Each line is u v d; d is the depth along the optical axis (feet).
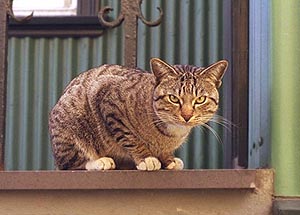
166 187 4.41
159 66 4.67
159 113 4.66
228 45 6.44
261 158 4.70
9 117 7.14
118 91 4.88
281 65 4.50
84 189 4.47
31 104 7.16
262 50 4.79
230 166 6.15
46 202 4.51
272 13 4.58
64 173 4.44
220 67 4.72
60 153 5.14
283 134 4.47
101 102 4.93
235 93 5.33
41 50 7.18
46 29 7.16
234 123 5.35
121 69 4.99
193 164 6.91
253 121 5.02
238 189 4.46
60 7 7.34
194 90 4.63
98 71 5.11
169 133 4.75
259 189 4.46
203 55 7.07
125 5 4.86
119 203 4.49
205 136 6.91
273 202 4.43
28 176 4.45
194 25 7.11
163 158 4.86
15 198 4.51
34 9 7.34
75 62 7.15
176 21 7.13
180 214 4.47
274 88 4.52
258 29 4.94
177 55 7.09
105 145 4.99
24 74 7.18
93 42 7.13
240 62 4.97
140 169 4.46
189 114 4.59
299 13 4.53
